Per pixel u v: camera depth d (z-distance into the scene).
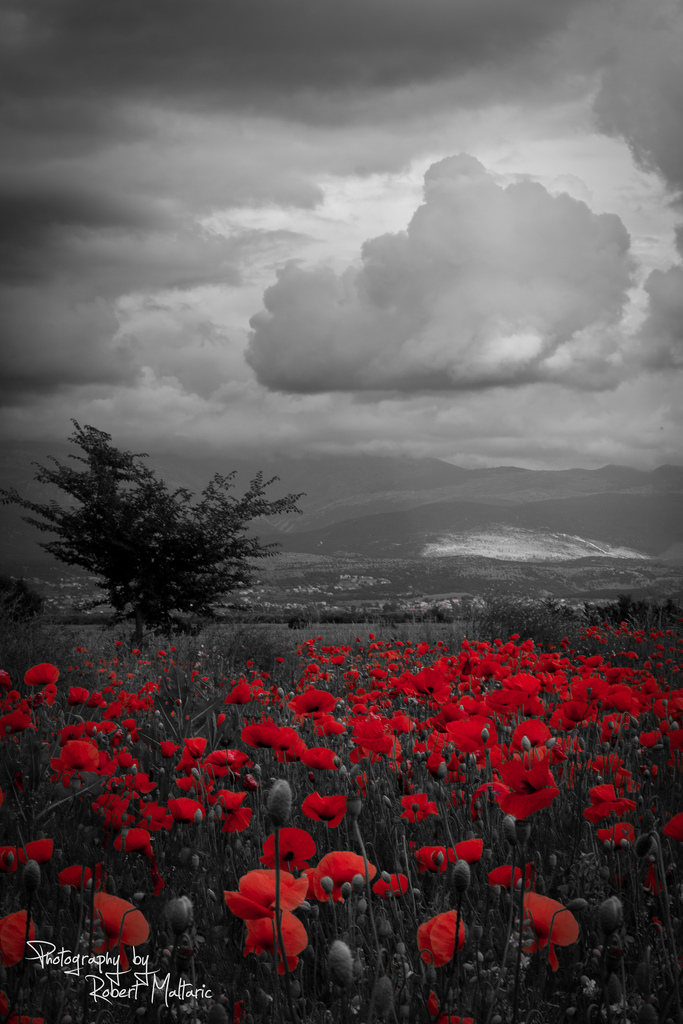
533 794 1.53
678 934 2.07
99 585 21.11
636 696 3.53
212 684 8.26
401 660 7.97
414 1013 1.73
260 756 3.74
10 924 1.62
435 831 2.71
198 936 2.11
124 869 2.45
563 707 3.09
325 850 2.81
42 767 3.14
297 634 17.06
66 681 7.20
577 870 2.30
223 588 21.22
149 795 3.23
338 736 3.91
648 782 2.99
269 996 1.83
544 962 1.91
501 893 2.13
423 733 3.55
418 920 2.16
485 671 4.04
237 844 2.61
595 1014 1.73
